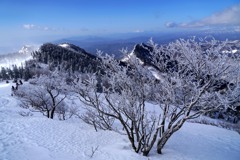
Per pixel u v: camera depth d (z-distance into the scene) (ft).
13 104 98.63
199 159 34.14
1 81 298.56
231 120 100.53
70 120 69.21
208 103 27.81
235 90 24.70
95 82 32.73
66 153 31.55
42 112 75.41
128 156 32.22
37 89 74.64
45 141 36.04
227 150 41.78
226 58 26.11
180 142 43.47
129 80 32.71
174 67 30.78
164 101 32.01
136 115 33.63
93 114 43.78
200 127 64.13
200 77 28.30
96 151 33.81
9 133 38.42
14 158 27.32
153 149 37.70
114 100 33.83
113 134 45.73
